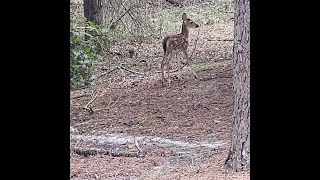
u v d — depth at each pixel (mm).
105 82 14727
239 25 6914
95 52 14188
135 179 7273
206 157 8188
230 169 7172
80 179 7414
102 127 10617
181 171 7457
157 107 11664
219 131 9938
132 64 16703
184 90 12727
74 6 20562
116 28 17375
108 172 7699
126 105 12094
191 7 24234
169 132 10055
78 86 13953
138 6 18578
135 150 8922
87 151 8812
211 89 12562
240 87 7039
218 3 24672
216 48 18422
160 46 18844
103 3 18047
